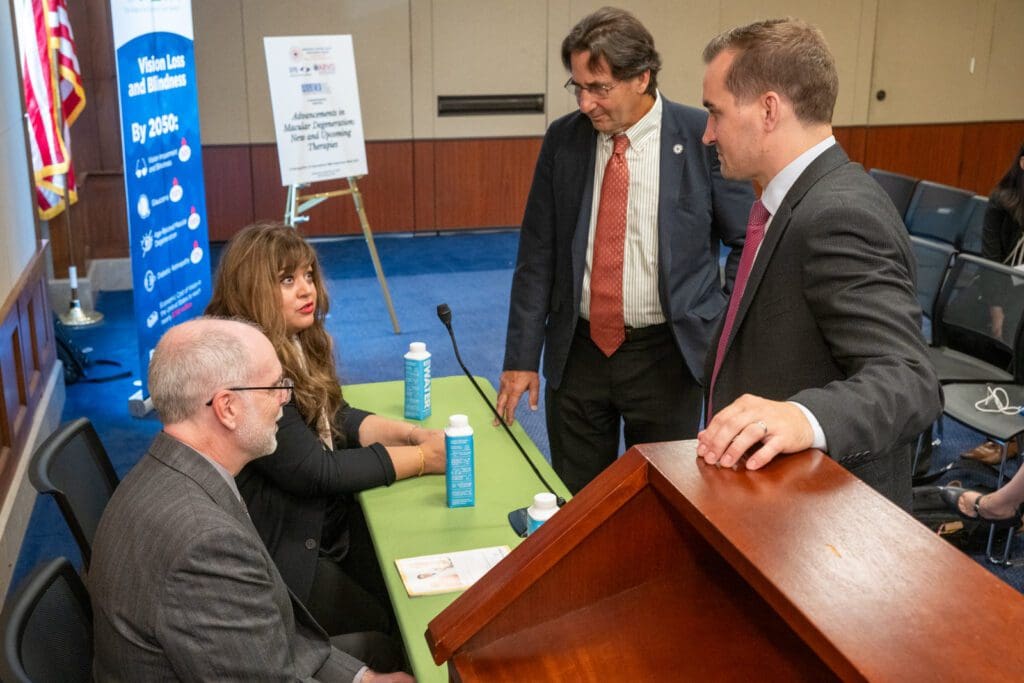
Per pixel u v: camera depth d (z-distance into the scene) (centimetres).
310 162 539
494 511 207
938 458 414
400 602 173
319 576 222
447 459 206
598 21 233
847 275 142
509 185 815
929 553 79
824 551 80
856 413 115
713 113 159
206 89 734
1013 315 370
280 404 175
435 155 793
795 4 821
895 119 873
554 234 266
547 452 417
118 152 641
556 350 268
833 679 85
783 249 152
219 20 722
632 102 239
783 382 155
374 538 196
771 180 158
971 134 891
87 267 608
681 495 90
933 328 410
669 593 97
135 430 440
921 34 854
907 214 540
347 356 527
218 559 153
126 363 522
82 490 208
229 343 168
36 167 505
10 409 359
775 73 151
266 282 216
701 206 250
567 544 93
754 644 90
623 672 89
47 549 346
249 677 155
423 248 769
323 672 178
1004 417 346
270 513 210
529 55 785
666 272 248
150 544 154
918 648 67
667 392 263
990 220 454
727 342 164
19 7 484
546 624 94
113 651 156
